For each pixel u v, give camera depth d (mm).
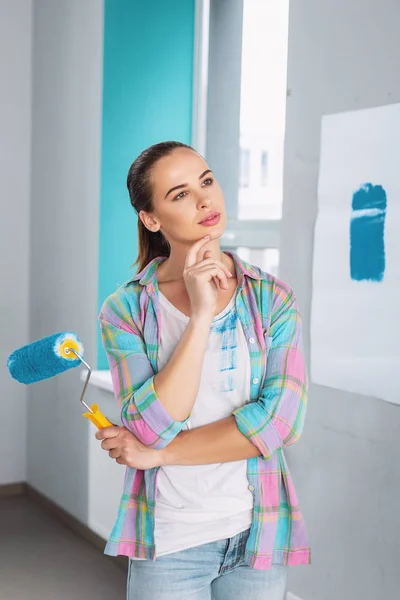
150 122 3576
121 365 1367
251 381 1346
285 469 1385
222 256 1407
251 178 3244
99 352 3629
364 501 2375
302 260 2594
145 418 1284
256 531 1341
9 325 4457
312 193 2541
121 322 1402
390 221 2236
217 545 1331
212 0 3459
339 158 2410
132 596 1387
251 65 3229
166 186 1319
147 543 1355
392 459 2268
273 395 1325
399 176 2201
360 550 2396
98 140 3547
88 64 3639
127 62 3531
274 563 1372
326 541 2531
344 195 2396
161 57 3557
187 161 1319
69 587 3256
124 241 3613
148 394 1285
